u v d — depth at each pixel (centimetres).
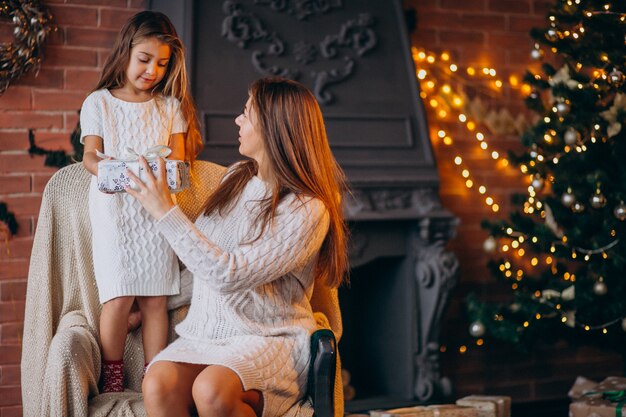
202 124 343
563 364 441
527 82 373
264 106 218
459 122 421
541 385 436
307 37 371
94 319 249
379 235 377
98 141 243
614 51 342
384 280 400
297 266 213
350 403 380
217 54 354
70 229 257
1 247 352
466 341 421
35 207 357
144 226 241
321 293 241
